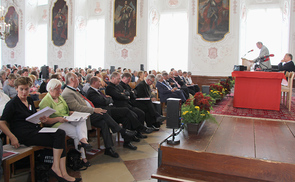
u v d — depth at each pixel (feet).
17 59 67.26
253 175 8.87
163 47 53.78
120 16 52.47
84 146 11.82
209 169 9.52
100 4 58.34
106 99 15.85
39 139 10.30
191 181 8.70
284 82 18.53
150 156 13.78
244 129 12.64
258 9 46.14
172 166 10.09
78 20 58.44
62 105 12.85
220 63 44.70
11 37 67.62
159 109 20.29
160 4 53.47
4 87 18.40
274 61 45.32
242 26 45.19
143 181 10.81
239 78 18.51
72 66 58.54
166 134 18.24
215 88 22.22
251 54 46.65
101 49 58.70
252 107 18.31
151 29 51.55
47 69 29.78
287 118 15.03
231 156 9.14
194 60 46.42
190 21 46.32
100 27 58.54
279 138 11.12
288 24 41.37
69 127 12.09
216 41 44.73
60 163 10.46
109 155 13.74
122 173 11.58
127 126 15.60
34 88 21.52
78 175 11.32
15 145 9.92
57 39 60.49
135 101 18.95
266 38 45.78
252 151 9.52
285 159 8.72
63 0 59.16
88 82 20.85
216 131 12.33
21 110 10.70
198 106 11.90
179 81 32.09
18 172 11.50
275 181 8.58
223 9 43.98
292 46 40.86
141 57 50.75
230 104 20.89
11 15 67.26
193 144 10.36
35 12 67.26
